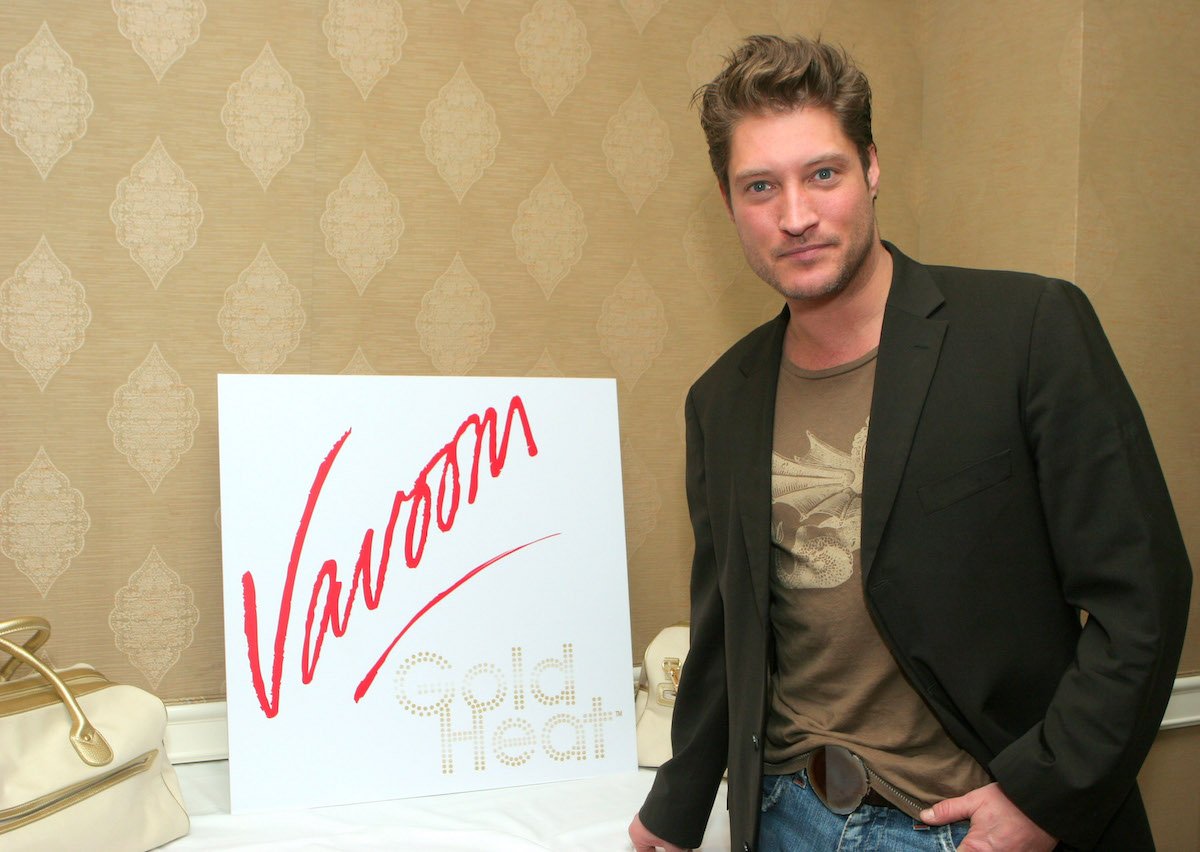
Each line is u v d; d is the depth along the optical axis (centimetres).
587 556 203
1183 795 225
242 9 203
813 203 115
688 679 145
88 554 196
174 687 202
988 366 112
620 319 232
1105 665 100
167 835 160
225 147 203
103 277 196
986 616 110
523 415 204
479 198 220
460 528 196
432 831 163
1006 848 101
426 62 216
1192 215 225
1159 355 221
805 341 127
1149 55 220
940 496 111
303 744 179
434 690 188
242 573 181
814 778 121
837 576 119
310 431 190
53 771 148
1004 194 231
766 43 121
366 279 212
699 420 148
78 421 195
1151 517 103
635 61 232
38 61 191
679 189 237
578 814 175
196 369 202
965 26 243
